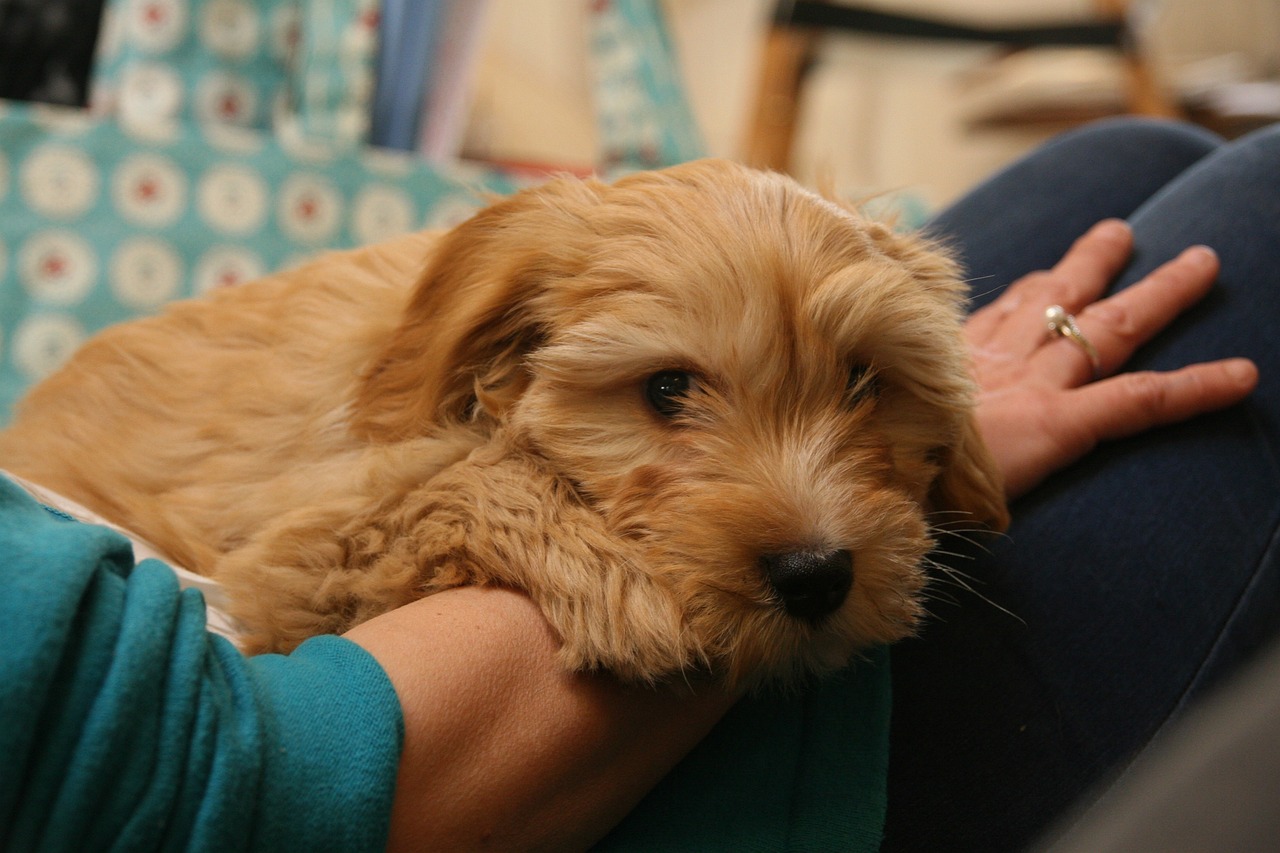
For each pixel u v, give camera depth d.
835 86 5.39
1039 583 1.38
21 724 0.64
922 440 1.35
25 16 2.92
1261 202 1.67
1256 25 5.03
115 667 0.70
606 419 1.21
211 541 1.38
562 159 4.28
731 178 1.30
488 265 1.30
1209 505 1.42
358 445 1.36
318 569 1.20
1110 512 1.42
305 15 2.88
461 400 1.32
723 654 1.08
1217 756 0.49
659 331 1.17
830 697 1.19
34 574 0.69
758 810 1.10
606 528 1.14
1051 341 1.57
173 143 2.70
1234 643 1.34
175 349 1.61
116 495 1.43
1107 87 4.66
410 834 0.85
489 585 1.08
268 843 0.74
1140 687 1.32
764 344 1.18
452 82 3.10
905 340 1.29
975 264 1.92
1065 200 1.97
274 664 0.87
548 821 0.94
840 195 1.51
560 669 1.00
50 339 2.61
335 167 2.80
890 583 1.15
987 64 4.35
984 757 1.28
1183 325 1.59
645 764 1.02
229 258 2.73
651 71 3.08
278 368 1.48
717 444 1.17
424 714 0.89
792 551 1.08
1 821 0.63
